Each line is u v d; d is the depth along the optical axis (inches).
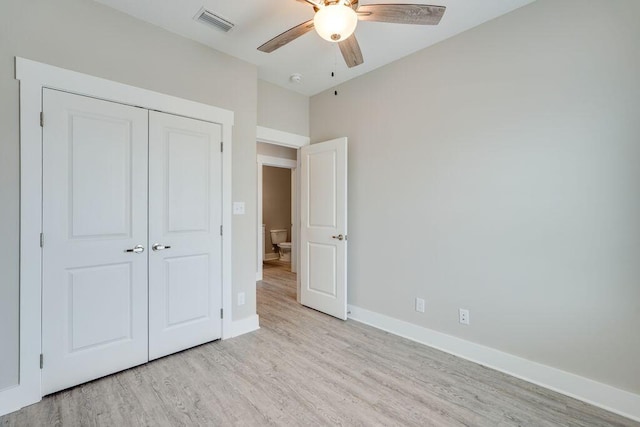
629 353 69.7
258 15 87.4
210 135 103.9
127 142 86.4
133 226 87.7
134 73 87.6
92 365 81.3
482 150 91.7
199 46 101.3
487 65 90.4
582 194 75.2
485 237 91.5
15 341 70.7
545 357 80.9
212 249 104.8
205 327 103.5
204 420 67.0
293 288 180.4
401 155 112.4
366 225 124.8
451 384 81.4
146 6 83.4
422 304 106.8
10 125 69.9
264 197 289.1
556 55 78.5
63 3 76.5
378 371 87.7
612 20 71.0
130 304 87.5
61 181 76.4
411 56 109.0
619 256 70.7
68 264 77.5
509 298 87.0
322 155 135.5
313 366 90.1
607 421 67.8
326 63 116.3
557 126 78.5
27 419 66.9
